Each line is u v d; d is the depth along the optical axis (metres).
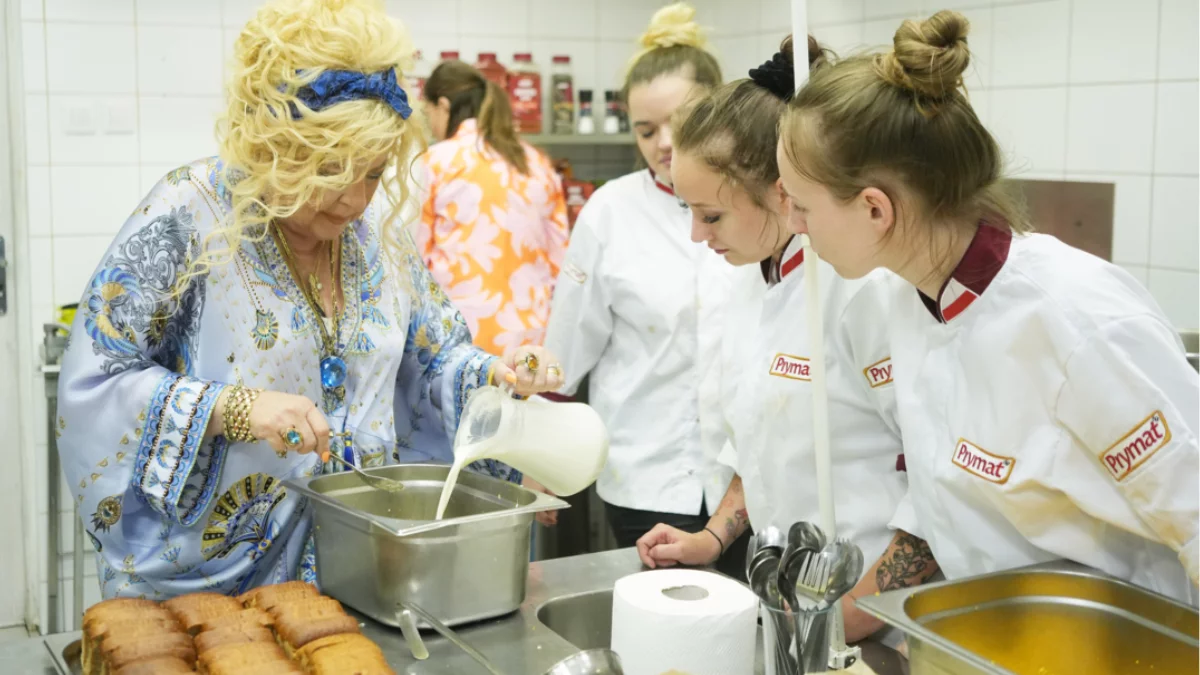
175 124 3.58
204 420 1.37
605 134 4.08
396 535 1.24
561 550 3.25
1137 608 1.12
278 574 1.56
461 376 1.67
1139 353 1.11
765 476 1.58
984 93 3.01
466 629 1.34
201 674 1.14
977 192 1.19
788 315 1.56
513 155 3.26
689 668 1.15
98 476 1.42
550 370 1.63
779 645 1.09
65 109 3.44
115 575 1.48
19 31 3.22
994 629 1.14
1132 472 1.11
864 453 1.48
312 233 1.53
